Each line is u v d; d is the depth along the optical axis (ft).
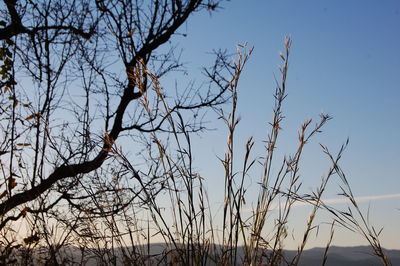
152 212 6.33
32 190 10.63
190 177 6.21
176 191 6.24
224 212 6.07
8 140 11.28
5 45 14.57
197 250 6.07
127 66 17.72
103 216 7.46
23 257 9.71
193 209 6.12
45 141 11.20
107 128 17.78
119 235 6.87
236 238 5.96
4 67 13.84
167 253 6.28
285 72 6.65
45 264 8.98
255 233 6.09
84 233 8.19
